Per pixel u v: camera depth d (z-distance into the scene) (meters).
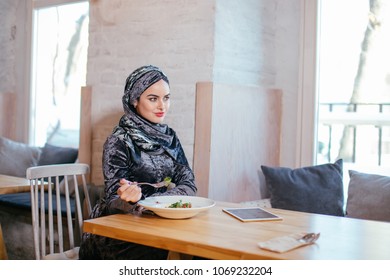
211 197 2.78
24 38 4.72
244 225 1.63
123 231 1.53
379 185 2.75
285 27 3.40
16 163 4.21
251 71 3.18
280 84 3.43
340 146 3.25
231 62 2.97
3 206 3.36
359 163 3.19
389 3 3.05
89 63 3.34
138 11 3.11
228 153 2.90
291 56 3.38
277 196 2.93
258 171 3.19
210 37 2.81
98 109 3.25
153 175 1.99
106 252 1.94
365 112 3.16
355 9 3.17
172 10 2.96
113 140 1.93
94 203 2.70
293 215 1.85
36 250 2.08
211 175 2.77
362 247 1.39
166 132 2.11
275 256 1.27
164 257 2.01
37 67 4.68
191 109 2.89
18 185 2.76
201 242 1.38
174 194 1.95
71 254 2.17
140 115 2.05
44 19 4.62
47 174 2.16
